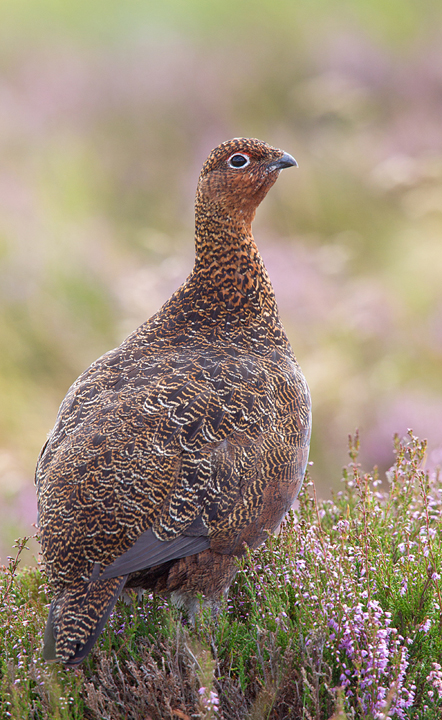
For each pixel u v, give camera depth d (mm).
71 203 21828
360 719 5527
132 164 24156
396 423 14648
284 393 7227
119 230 21703
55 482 6230
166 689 5746
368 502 7391
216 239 8016
